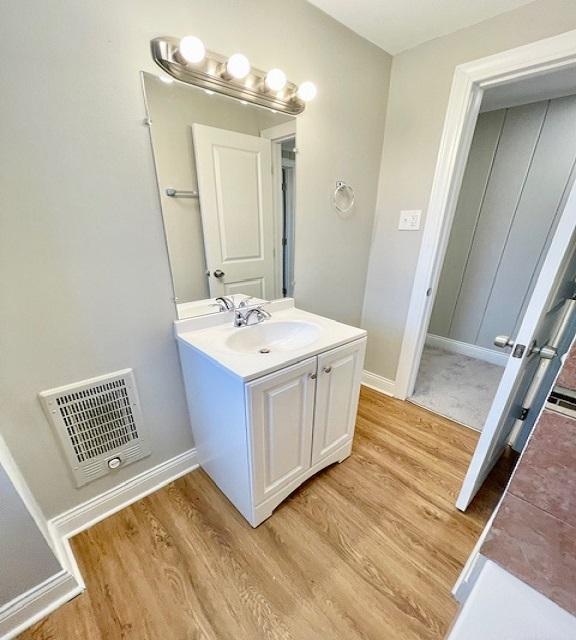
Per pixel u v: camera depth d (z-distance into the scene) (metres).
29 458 1.10
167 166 1.18
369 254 2.21
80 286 1.08
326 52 1.50
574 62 1.29
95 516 1.31
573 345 0.48
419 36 1.59
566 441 0.52
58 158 0.95
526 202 2.45
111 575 1.11
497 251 2.66
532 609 0.60
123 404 1.28
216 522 1.31
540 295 0.95
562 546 0.57
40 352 1.05
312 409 1.30
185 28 1.08
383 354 2.32
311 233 1.79
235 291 1.53
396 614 1.00
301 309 1.90
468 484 1.29
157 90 1.08
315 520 1.32
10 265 0.94
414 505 1.39
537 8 1.29
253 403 1.04
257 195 1.48
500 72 1.44
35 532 0.93
